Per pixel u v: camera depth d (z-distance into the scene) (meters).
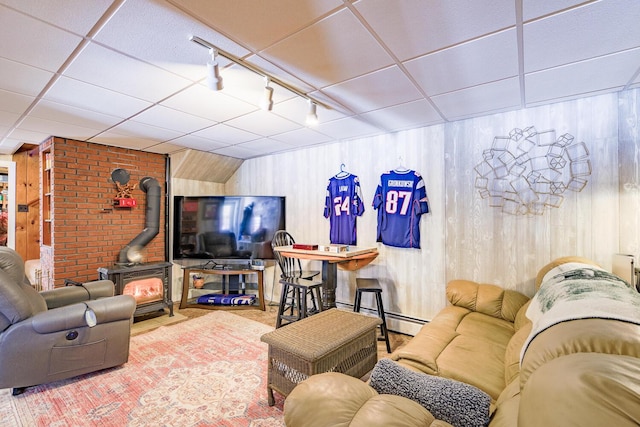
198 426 1.91
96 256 3.97
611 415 0.60
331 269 3.23
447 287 3.00
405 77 2.20
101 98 2.54
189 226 4.68
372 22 1.58
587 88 2.38
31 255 4.91
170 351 2.95
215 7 1.45
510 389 1.22
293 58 1.93
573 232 2.60
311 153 4.39
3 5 1.42
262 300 4.34
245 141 4.05
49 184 4.09
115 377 2.47
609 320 0.96
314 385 1.13
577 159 2.59
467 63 2.00
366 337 2.25
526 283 2.80
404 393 1.14
